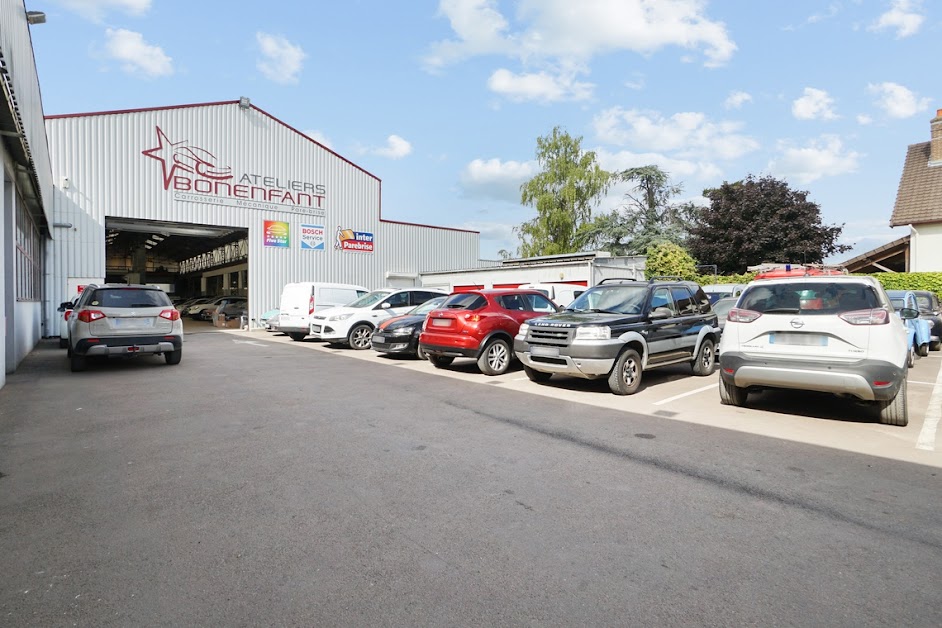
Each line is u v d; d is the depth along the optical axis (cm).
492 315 970
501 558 296
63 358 1205
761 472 441
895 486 411
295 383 866
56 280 1864
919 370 1055
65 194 1888
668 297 905
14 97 666
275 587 266
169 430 562
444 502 374
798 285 634
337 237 2623
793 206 2747
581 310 890
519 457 477
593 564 290
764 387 645
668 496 388
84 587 265
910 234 2219
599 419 623
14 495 382
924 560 297
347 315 1434
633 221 3966
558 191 3650
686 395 776
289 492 390
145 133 2066
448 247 3052
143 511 355
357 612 245
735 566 289
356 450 493
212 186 2236
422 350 1050
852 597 260
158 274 5181
